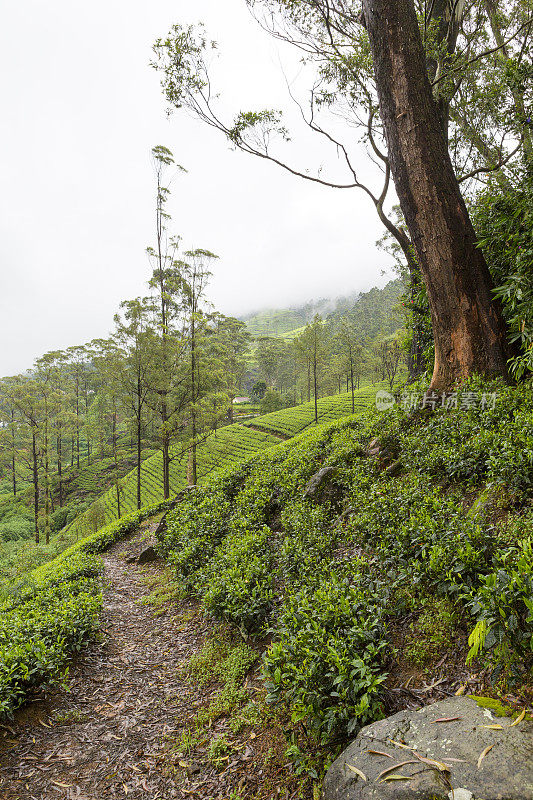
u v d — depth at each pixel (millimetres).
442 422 6207
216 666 4930
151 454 60406
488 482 4363
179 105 9969
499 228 6617
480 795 1854
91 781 3500
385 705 2938
